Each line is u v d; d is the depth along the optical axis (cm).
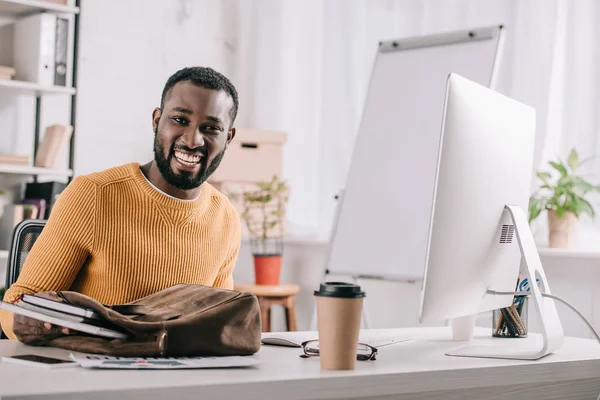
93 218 155
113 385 97
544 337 144
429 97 312
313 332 168
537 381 135
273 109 430
